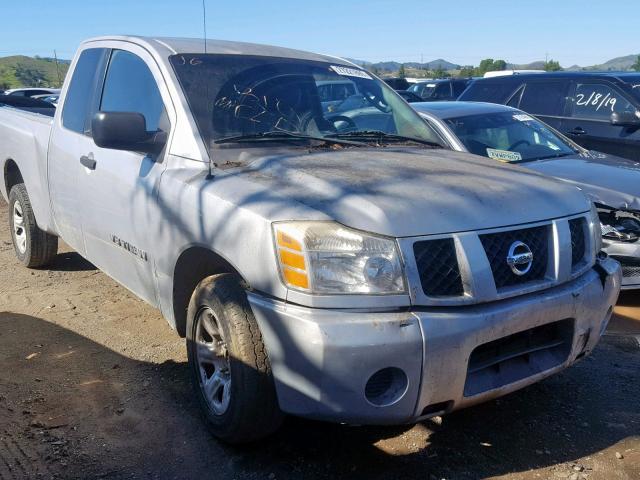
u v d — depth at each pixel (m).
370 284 2.75
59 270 6.34
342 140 4.02
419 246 2.81
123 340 4.65
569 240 3.22
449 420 3.61
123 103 4.36
